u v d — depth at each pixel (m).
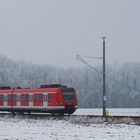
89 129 43.53
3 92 76.56
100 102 193.00
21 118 62.28
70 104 65.81
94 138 34.41
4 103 76.00
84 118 53.88
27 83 195.62
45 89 67.56
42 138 34.50
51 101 66.00
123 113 95.75
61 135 37.22
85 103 195.62
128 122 50.75
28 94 70.75
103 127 45.78
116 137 35.22
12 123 53.22
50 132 40.38
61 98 65.12
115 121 51.59
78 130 42.41
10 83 189.00
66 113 67.31
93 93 196.62
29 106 70.31
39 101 68.38
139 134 37.78
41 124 51.00
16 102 73.25
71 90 66.69
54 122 53.78
